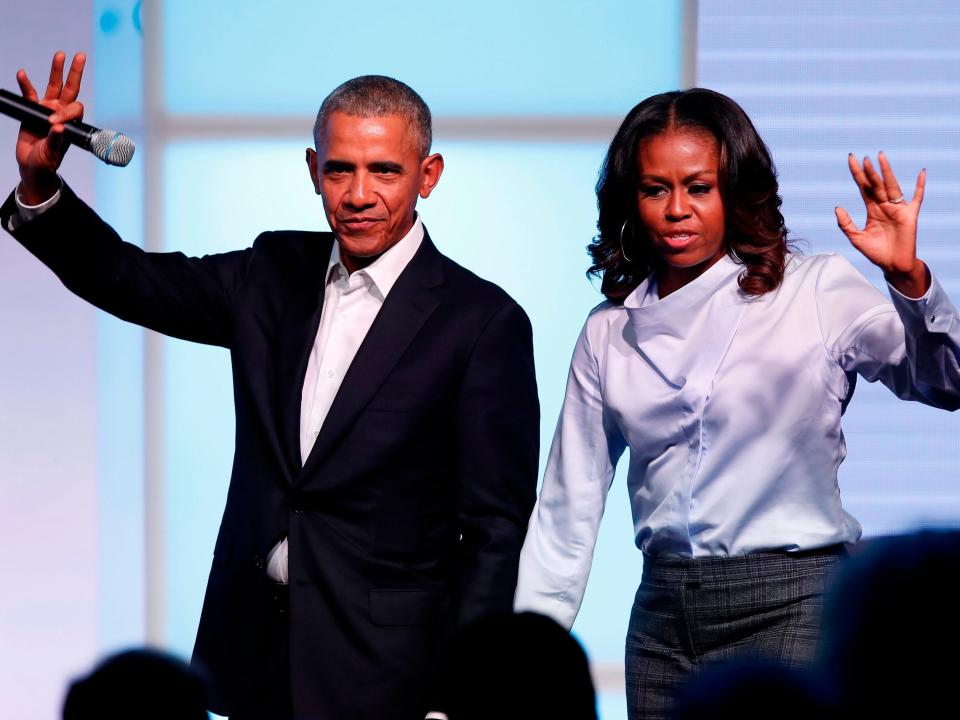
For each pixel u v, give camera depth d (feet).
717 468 29.73
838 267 29.81
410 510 31.55
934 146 54.65
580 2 56.49
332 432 31.17
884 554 13.69
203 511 57.26
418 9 56.90
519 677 16.58
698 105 30.17
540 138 56.85
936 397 28.53
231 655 31.78
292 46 57.26
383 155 30.91
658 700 30.48
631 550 56.29
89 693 16.38
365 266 32.37
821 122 54.85
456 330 31.91
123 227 57.16
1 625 55.77
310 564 31.09
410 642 31.14
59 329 56.24
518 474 31.94
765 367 29.48
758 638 29.43
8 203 31.07
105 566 56.80
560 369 56.70
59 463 56.13
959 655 13.23
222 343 33.91
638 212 30.83
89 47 56.54
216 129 57.31
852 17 54.80
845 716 13.62
